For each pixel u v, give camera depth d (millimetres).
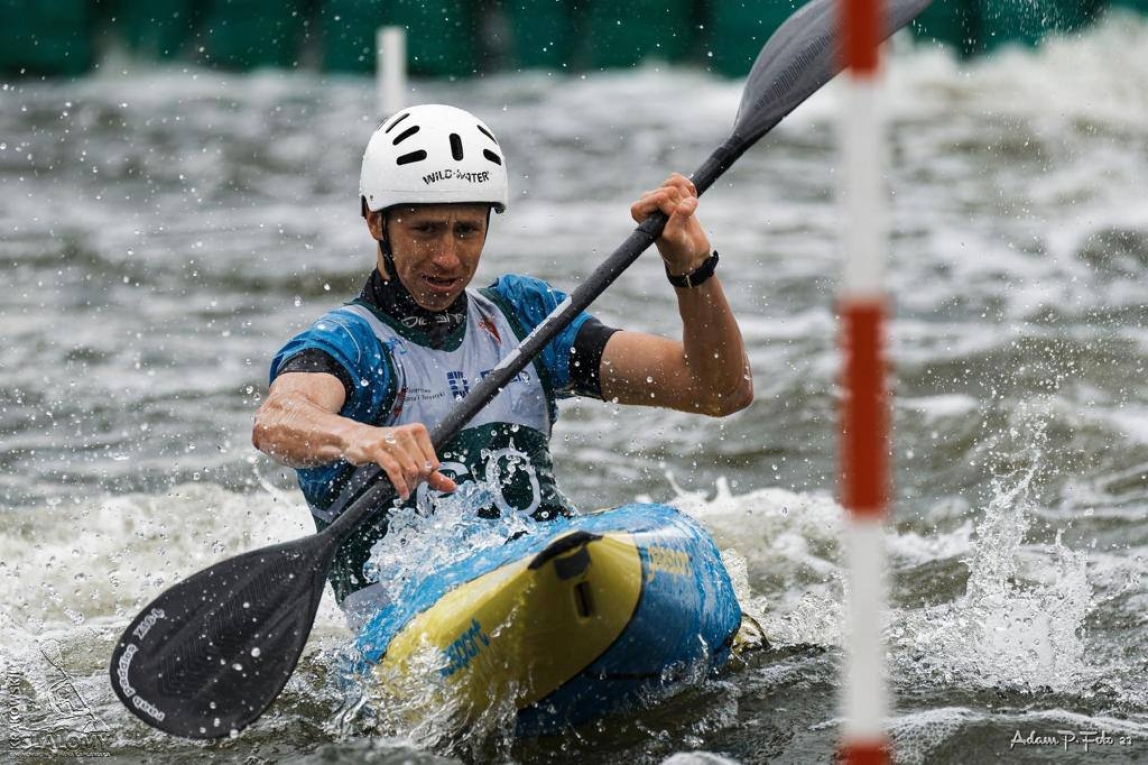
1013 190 54906
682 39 83875
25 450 25391
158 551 20188
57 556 19891
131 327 35656
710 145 66625
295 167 63688
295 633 12930
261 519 21469
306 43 85750
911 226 47906
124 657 12727
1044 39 78500
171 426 26938
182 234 49406
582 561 12148
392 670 13180
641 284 39031
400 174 14031
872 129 7848
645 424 26875
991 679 14570
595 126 72000
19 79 86188
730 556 17828
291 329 35469
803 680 14539
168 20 86312
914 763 12414
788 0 82312
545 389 15070
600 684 12945
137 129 72750
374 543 14312
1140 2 77188
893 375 28906
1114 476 22203
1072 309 35125
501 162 14500
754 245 45406
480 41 83000
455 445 14406
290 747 13352
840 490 22766
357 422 13062
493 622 12484
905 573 18703
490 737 13039
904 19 15820
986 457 23625
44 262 44500
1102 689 14250
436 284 14320
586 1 83625
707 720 13469
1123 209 50750
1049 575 17953
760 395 28109
